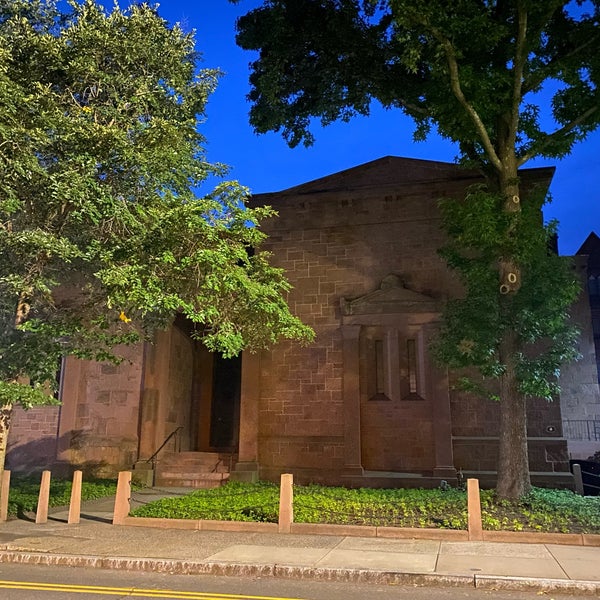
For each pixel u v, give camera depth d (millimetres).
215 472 18047
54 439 19203
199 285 11055
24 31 11242
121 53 11602
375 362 17781
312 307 18438
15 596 6738
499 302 12516
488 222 11789
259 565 7945
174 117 12336
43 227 11312
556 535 9391
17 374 11328
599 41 12266
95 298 12125
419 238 18125
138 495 15711
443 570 7586
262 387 18188
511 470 12016
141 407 18906
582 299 19328
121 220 10680
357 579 7559
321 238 18859
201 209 10391
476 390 13016
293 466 17344
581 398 19078
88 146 10734
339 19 13609
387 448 16938
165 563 8195
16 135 9719
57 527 11078
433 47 12289
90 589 7086
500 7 12945
